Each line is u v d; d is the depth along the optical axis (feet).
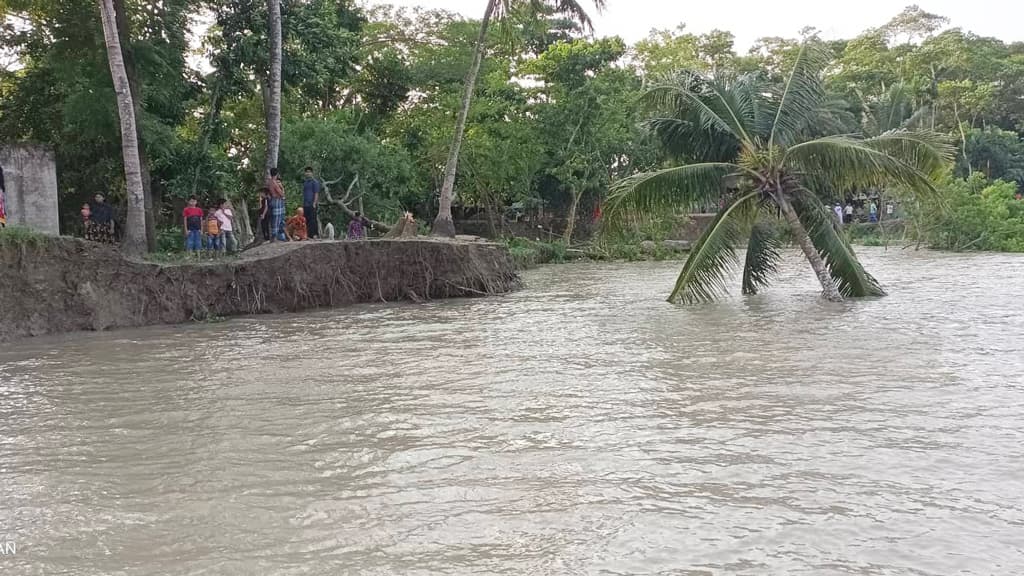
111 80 68.69
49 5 68.33
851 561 15.64
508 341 43.37
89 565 16.15
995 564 15.42
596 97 118.42
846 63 193.06
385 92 126.72
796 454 22.29
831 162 56.03
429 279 67.10
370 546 16.80
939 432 24.20
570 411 27.53
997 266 88.58
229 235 70.49
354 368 36.17
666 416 26.61
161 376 35.17
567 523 17.78
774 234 64.34
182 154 79.87
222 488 20.47
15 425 27.04
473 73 85.25
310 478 21.12
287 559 16.26
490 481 20.61
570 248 117.50
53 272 50.01
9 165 63.05
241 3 74.95
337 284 62.95
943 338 41.42
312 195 70.18
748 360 36.11
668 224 119.03
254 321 54.85
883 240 130.62
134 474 21.70
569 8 79.97
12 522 18.47
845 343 40.22
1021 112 206.80
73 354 41.73
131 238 58.95
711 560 15.78
